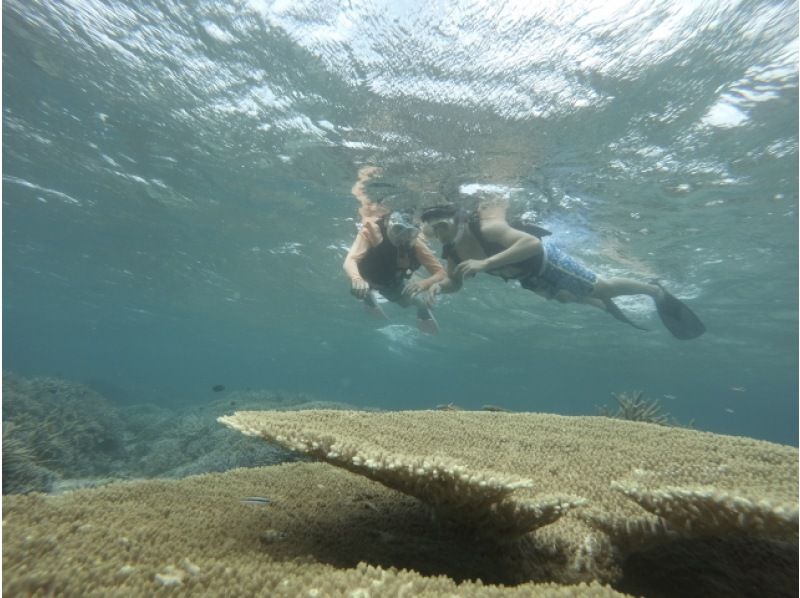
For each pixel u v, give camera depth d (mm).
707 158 3150
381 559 831
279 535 878
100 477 3666
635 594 851
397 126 3006
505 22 2324
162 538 795
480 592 599
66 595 567
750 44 2395
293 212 4547
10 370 5527
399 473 807
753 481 860
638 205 3750
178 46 2738
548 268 2883
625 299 6074
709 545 920
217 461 2955
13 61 3051
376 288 3131
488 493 787
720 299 5801
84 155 4105
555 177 3406
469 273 2578
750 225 3932
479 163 3271
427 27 2377
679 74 2547
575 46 2418
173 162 3971
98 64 2975
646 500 793
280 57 2672
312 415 1224
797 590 812
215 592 602
